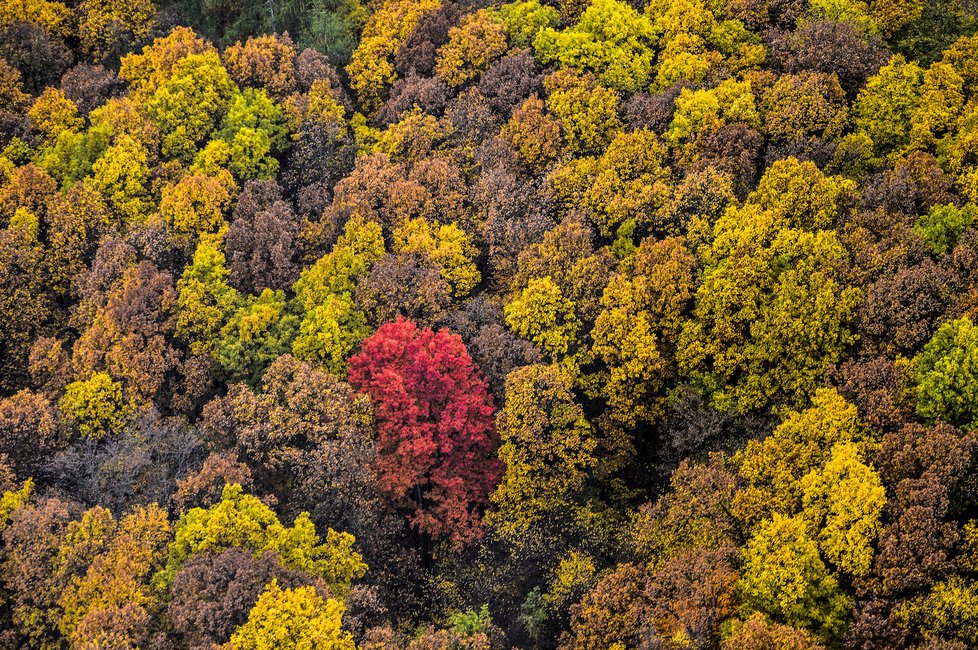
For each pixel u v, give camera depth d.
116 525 63.53
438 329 77.56
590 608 58.97
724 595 56.56
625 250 76.88
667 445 69.94
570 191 81.19
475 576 69.94
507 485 71.25
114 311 75.81
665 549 62.41
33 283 82.19
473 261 81.38
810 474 57.88
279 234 80.69
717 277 68.19
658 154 80.69
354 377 73.06
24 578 60.50
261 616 55.25
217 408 71.50
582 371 75.31
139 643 57.38
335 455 67.62
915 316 62.16
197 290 77.50
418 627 66.50
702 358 68.50
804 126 79.31
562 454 69.62
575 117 84.94
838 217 71.19
